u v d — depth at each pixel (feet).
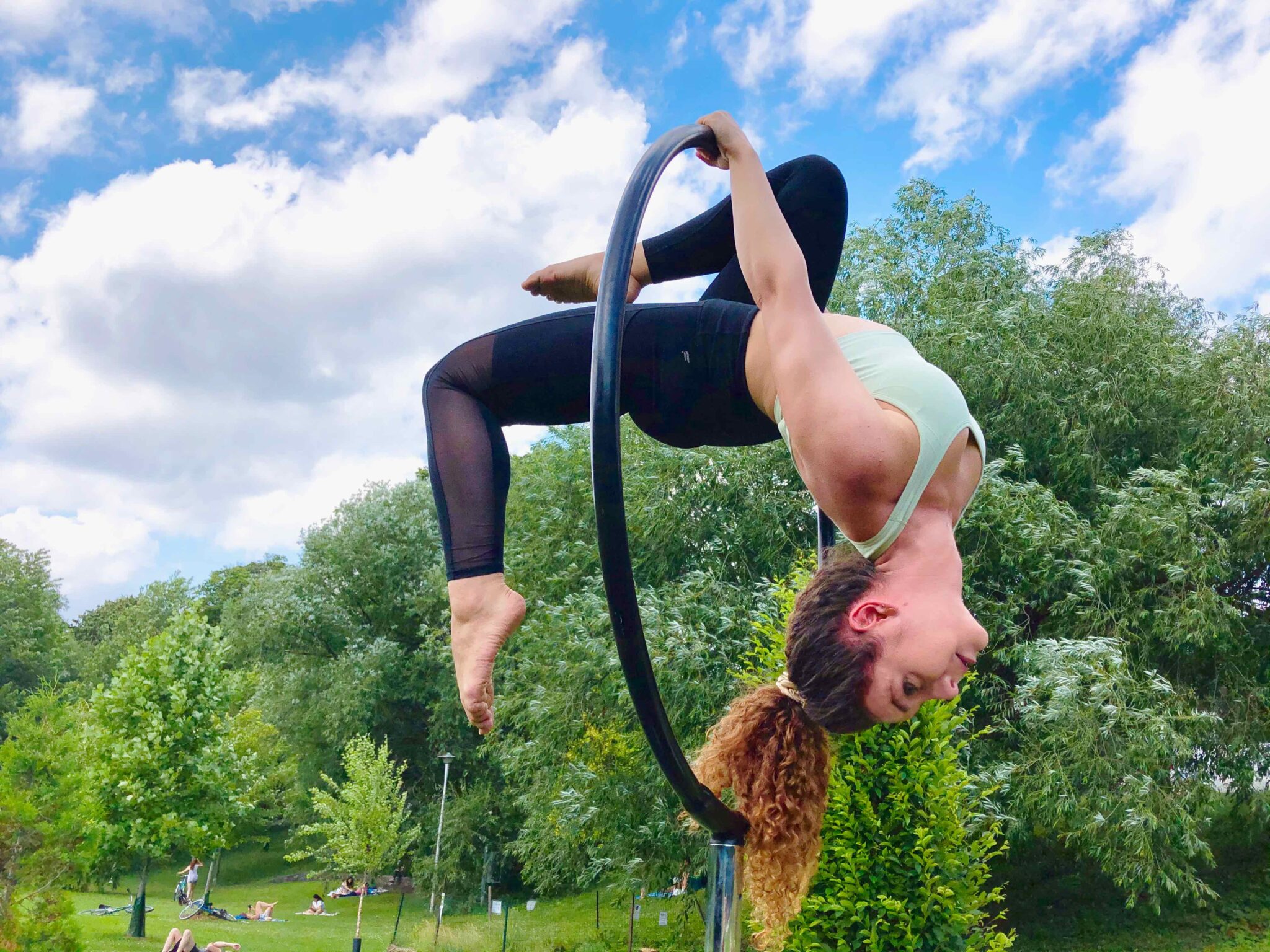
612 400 3.17
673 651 28.99
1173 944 33.19
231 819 52.29
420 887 65.62
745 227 3.69
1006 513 30.86
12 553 122.21
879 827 11.61
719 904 4.26
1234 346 35.58
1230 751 32.60
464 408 4.25
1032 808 29.91
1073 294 37.06
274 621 77.20
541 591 43.70
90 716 50.57
